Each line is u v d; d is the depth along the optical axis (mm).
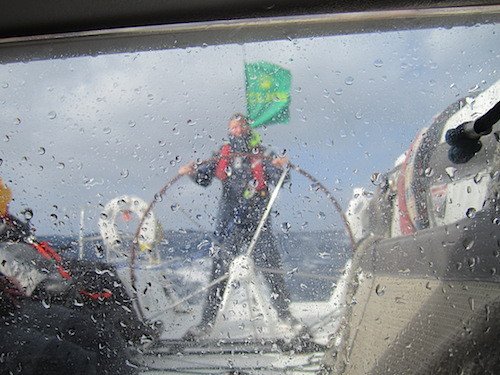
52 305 1262
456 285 746
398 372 847
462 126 806
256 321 1860
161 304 1903
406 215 992
